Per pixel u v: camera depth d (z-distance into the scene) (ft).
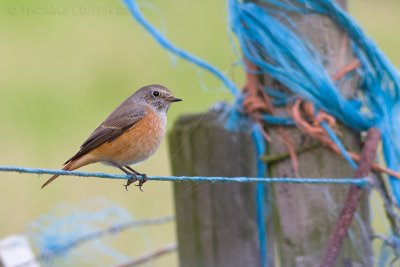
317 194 32.55
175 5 61.93
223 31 60.29
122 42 62.28
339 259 32.48
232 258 35.17
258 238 35.29
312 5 33.01
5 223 51.06
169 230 51.01
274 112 33.65
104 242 48.08
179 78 59.06
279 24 33.22
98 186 52.39
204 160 35.27
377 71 33.81
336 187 32.50
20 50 61.57
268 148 33.99
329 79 32.65
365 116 33.81
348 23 33.12
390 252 33.32
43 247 37.93
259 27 33.40
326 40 33.14
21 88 59.31
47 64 60.54
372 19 63.87
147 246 49.01
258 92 34.27
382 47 61.67
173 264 49.60
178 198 35.76
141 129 34.68
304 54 32.89
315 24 33.12
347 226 31.63
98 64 60.70
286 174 33.22
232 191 35.14
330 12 33.06
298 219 32.68
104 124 34.55
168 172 53.83
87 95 58.90
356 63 33.47
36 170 25.93
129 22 62.90
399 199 33.12
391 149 33.55
